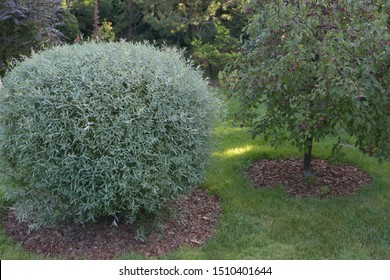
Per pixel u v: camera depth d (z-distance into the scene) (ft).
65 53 10.33
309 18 11.18
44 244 10.46
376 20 11.32
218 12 38.88
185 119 9.86
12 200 12.45
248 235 10.77
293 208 12.13
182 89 10.02
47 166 9.46
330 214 11.80
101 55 10.12
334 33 11.28
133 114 9.35
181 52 11.75
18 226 11.27
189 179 10.46
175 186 10.29
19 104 9.75
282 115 12.87
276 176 14.39
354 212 11.87
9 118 9.98
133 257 9.84
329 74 10.61
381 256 9.91
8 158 10.26
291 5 11.69
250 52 13.15
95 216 10.68
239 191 13.20
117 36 43.19
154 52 10.93
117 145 9.29
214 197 12.98
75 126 9.13
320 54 10.91
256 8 12.73
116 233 10.79
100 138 9.25
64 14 32.71
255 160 15.74
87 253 10.07
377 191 13.23
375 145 12.22
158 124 9.59
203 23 37.83
